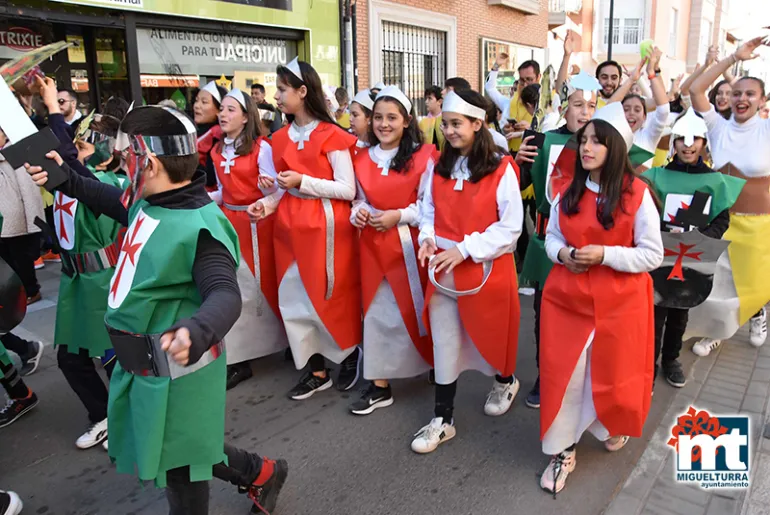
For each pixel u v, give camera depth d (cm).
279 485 254
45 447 320
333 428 334
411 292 334
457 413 347
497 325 303
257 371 411
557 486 274
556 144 339
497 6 1441
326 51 989
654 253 248
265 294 381
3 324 265
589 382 265
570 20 2155
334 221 345
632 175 253
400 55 1184
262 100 749
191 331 156
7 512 257
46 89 267
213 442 196
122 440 201
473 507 266
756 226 398
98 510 270
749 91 400
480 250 284
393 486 281
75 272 294
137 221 189
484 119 286
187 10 764
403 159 324
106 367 315
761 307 406
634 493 275
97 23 680
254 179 365
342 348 359
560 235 274
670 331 372
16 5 607
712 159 423
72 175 235
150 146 179
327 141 336
